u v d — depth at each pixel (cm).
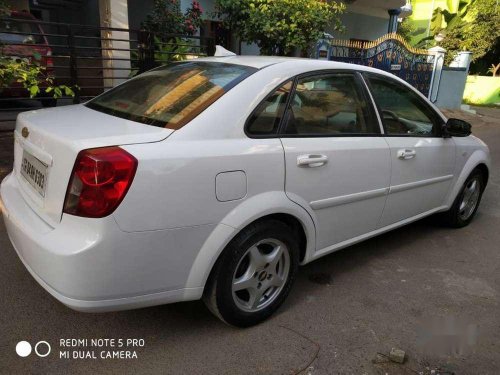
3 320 272
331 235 319
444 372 250
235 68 292
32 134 256
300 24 803
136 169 214
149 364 244
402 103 375
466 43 2019
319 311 303
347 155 310
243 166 250
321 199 298
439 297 330
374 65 1201
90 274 211
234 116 254
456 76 1573
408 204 384
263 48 859
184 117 246
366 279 351
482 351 271
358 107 335
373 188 337
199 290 246
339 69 324
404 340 277
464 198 462
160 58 809
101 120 259
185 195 228
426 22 2420
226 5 823
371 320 296
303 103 295
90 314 284
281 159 268
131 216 214
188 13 980
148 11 1110
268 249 280
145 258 222
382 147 340
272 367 247
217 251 244
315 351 262
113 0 809
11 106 877
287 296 301
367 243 422
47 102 842
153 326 276
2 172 513
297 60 311
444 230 467
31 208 249
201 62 322
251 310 276
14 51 708
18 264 337
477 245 431
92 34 1220
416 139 378
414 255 401
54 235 219
